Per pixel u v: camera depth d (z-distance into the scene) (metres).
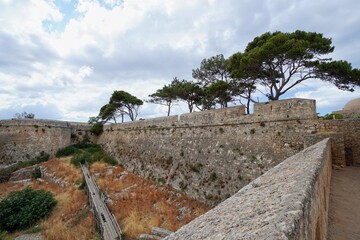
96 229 16.73
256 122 18.55
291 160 7.49
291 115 16.56
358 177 12.03
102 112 56.84
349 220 7.25
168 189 23.50
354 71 18.11
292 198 3.07
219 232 2.82
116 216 17.77
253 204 3.59
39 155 39.12
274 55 19.86
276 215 2.64
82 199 22.67
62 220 19.59
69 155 39.81
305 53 18.66
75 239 15.73
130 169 31.98
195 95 37.28
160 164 26.73
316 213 4.22
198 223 3.66
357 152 14.70
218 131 21.48
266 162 17.11
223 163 19.95
